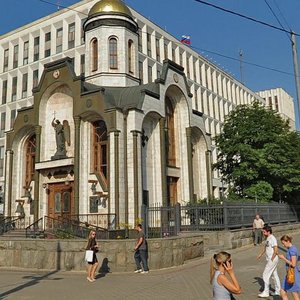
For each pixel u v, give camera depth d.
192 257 17.62
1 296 11.25
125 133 25.28
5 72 55.44
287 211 32.34
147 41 51.72
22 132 31.11
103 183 25.86
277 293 10.46
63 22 51.09
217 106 65.94
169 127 31.11
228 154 32.16
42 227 25.61
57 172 28.20
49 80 29.33
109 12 32.50
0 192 48.66
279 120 32.41
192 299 10.27
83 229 23.03
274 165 30.17
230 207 22.20
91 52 32.62
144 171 27.19
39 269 16.73
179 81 31.23
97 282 13.44
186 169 30.80
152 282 13.05
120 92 28.16
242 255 18.61
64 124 28.47
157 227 21.05
